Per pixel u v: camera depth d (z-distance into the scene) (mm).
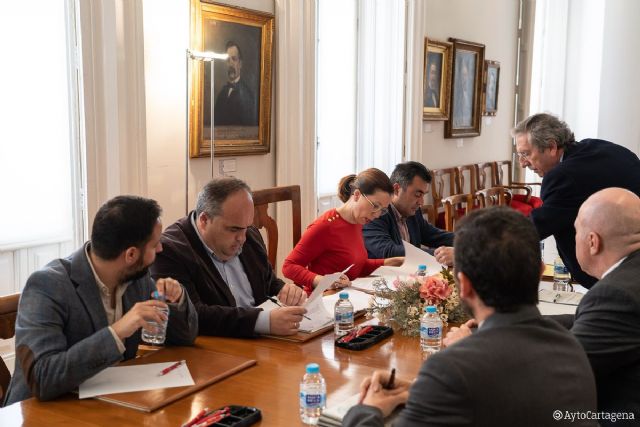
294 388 1985
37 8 3932
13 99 3871
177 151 4297
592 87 9664
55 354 1901
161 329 2229
